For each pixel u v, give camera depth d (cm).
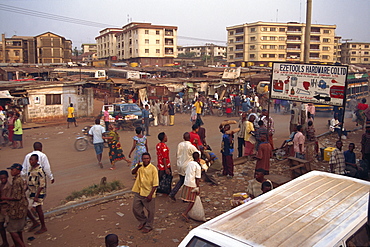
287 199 424
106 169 1142
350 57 9931
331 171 871
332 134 1642
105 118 1867
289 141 1139
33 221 668
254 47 8456
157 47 8381
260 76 3844
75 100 2531
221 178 996
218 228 351
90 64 6700
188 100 3114
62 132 1903
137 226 681
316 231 338
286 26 8381
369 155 961
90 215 740
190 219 709
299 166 907
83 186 960
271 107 3086
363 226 361
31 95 2312
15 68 4716
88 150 1448
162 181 836
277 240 321
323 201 415
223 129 998
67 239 628
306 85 980
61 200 847
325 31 8606
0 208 555
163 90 3225
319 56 8638
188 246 343
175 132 1858
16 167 566
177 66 6316
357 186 471
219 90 3459
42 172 654
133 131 1908
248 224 357
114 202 820
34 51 7656
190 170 685
